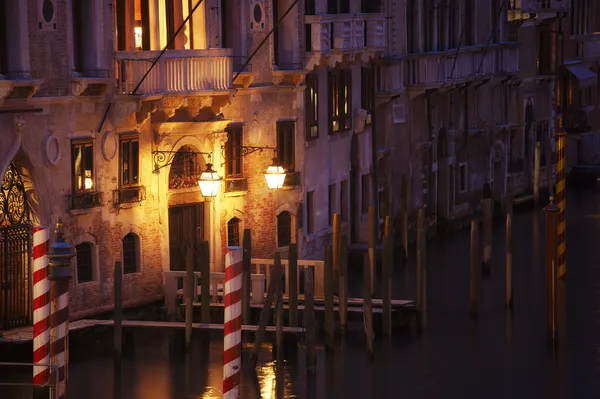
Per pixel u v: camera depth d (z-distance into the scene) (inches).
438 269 3312.0
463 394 2281.0
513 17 4382.4
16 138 2395.4
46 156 2465.6
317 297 2699.3
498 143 4281.5
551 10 4456.2
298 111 3090.6
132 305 2687.0
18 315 2452.0
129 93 2568.9
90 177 2576.3
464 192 4092.0
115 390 2247.8
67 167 2519.7
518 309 2854.3
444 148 3946.9
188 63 2699.3
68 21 2491.4
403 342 2571.4
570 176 4987.7
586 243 3631.9
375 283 2930.6
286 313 2603.3
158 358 2418.8
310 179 3206.2
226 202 2906.0
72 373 2330.2
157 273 2733.8
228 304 1769.2
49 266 1878.7
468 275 3228.3
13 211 2442.2
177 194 2800.2
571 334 2650.1
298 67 3061.0
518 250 3543.3
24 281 2460.6
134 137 2667.3
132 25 2640.3
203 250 2509.8
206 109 2815.0
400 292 3038.9
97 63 2544.3
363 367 2407.7
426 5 3789.4
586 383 2346.2
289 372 2368.4
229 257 1759.4
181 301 2689.5
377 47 3341.5
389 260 2559.1
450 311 2834.6
